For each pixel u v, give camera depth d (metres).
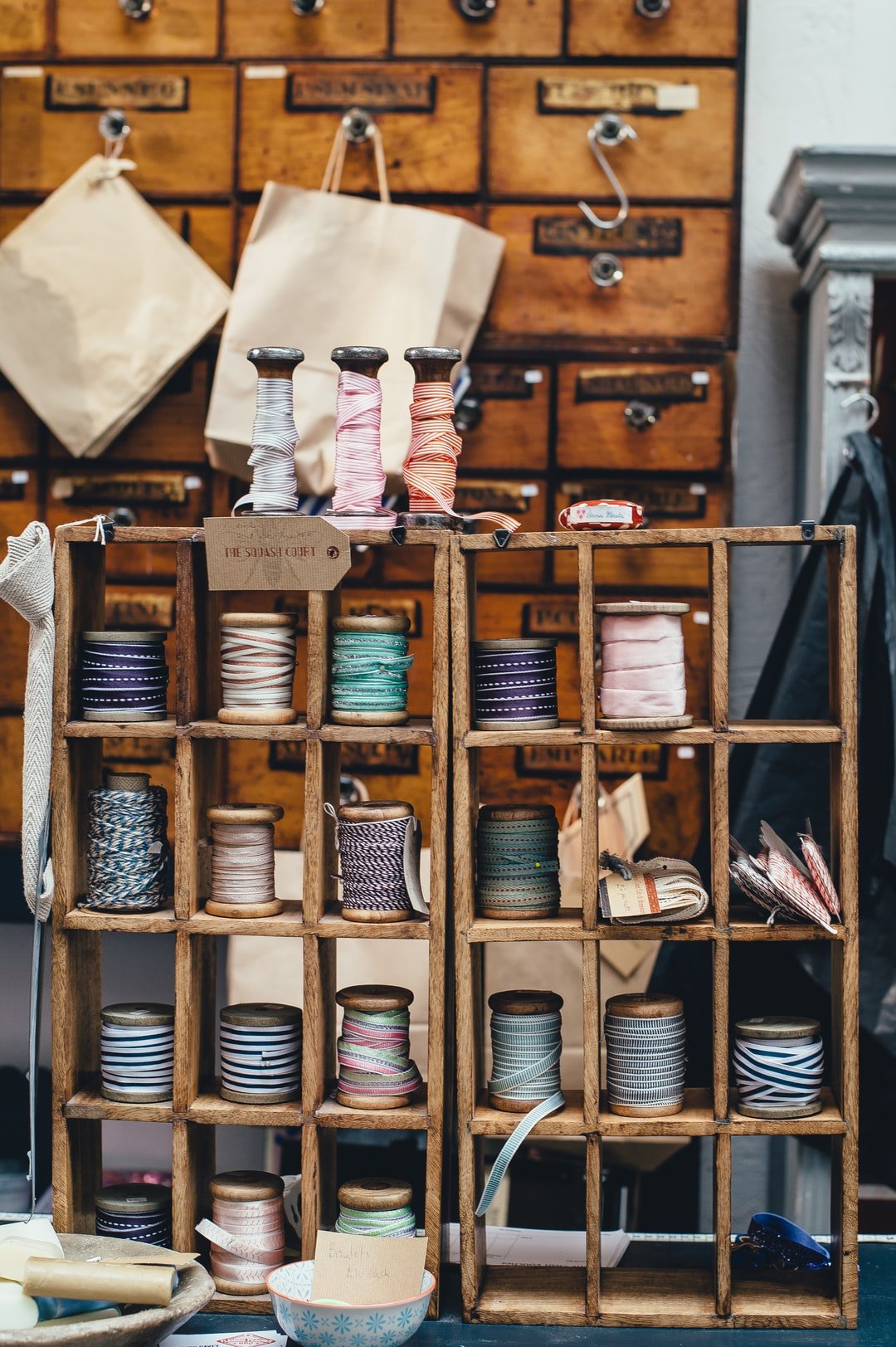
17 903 3.07
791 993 2.55
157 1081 1.97
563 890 2.79
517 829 1.96
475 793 2.04
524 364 2.98
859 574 2.57
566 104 2.97
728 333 2.96
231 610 2.98
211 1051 2.12
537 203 2.97
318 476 2.85
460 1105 1.90
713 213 2.96
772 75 3.21
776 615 3.14
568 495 2.98
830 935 1.88
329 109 2.98
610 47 2.96
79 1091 2.02
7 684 3.02
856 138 3.20
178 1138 1.93
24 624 3.01
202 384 2.99
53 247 2.95
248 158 2.99
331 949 2.08
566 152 2.97
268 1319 1.88
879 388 3.18
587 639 1.90
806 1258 2.01
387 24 2.97
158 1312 1.60
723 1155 1.88
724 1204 1.87
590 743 1.90
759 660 3.13
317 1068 1.92
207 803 2.12
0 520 3.04
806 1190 2.80
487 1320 1.88
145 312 2.94
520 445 2.98
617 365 2.97
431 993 1.90
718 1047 1.89
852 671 1.89
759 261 3.20
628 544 1.90
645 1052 1.91
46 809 2.01
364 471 1.98
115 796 1.97
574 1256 2.11
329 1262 1.82
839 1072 1.98
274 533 1.91
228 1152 3.07
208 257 3.01
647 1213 2.97
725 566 1.90
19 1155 3.10
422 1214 2.69
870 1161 2.55
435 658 1.91
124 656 1.98
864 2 3.20
